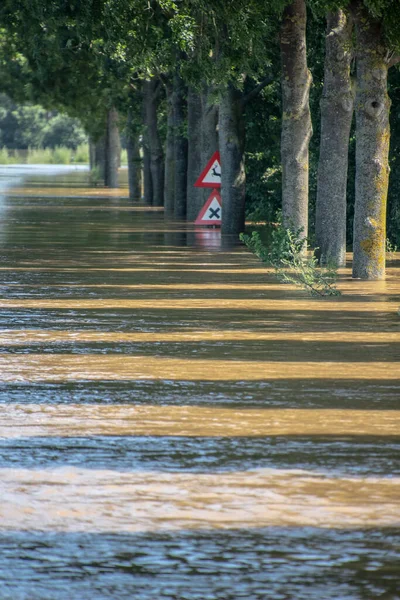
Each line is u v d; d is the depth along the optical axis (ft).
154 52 209.97
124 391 75.00
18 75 474.08
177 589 41.11
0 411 68.80
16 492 51.83
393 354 89.92
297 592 40.88
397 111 216.95
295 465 56.39
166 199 339.57
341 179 172.55
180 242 215.92
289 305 122.21
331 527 47.19
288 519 48.16
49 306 120.67
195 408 69.67
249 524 47.52
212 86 259.80
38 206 355.97
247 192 281.74
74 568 42.93
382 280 149.89
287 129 180.55
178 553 44.37
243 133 236.84
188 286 140.87
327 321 109.60
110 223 274.77
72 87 410.31
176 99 331.98
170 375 80.69
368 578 42.09
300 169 180.86
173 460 57.36
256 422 65.82
